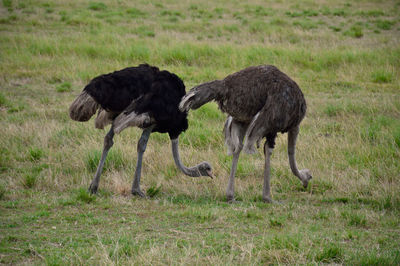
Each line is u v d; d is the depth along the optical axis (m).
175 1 76.81
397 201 20.23
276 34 55.22
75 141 26.52
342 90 38.56
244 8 73.94
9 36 48.44
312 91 38.12
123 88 19.61
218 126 29.77
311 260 14.72
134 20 61.91
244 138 20.59
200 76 39.59
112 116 20.77
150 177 22.58
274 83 18.98
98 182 20.34
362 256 14.74
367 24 63.00
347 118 32.03
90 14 63.50
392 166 23.67
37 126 28.19
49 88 36.88
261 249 15.02
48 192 20.52
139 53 44.06
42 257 14.27
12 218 17.31
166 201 19.69
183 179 22.75
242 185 22.14
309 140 27.50
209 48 46.00
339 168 24.09
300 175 21.16
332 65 44.34
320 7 75.25
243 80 19.05
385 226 17.81
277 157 25.38
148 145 26.16
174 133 20.75
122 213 18.36
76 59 42.59
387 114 33.00
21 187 20.91
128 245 15.08
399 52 47.00
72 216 17.78
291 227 17.27
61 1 70.50
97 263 13.98
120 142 25.94
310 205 20.12
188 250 14.63
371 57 45.22
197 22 61.47
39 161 24.09
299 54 45.50
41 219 17.41
